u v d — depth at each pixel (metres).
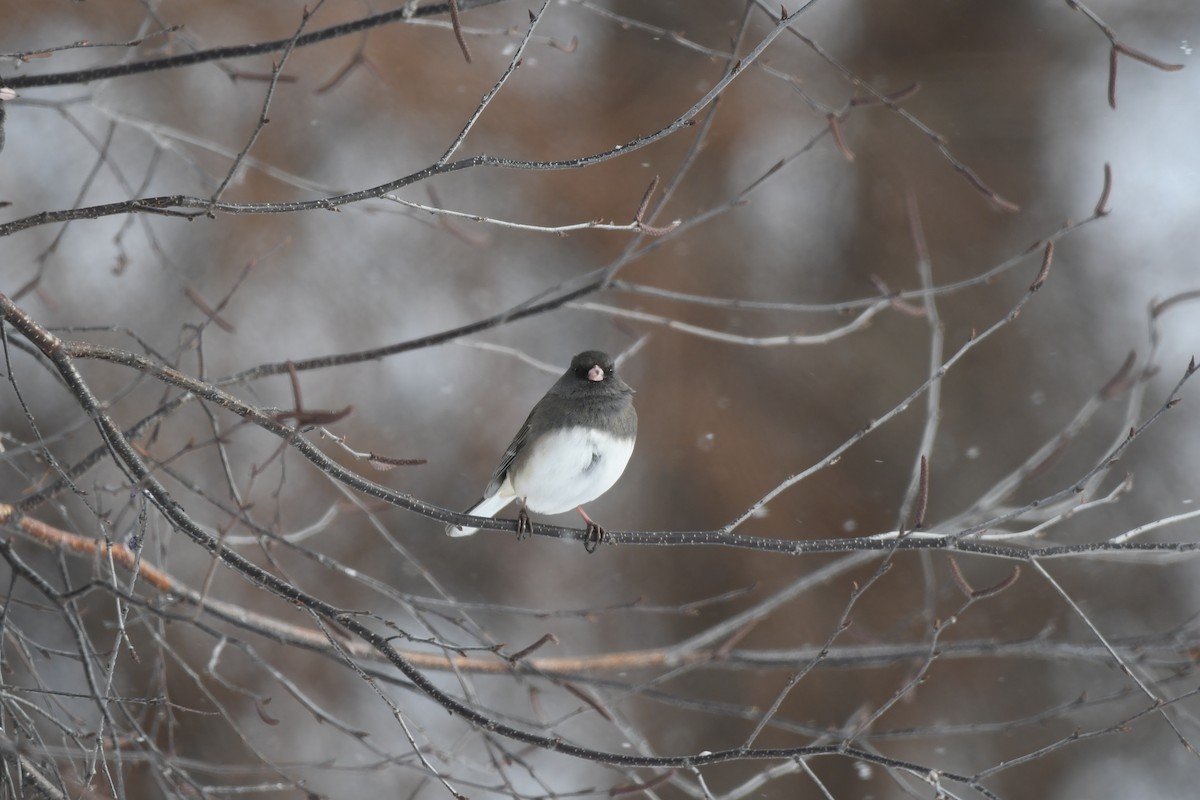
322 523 7.04
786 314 14.55
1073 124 15.71
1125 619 13.79
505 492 7.90
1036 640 7.88
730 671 13.97
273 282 13.49
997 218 15.30
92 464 6.20
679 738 13.57
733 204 6.65
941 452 14.52
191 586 11.88
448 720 12.25
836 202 15.02
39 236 12.50
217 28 12.92
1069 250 15.37
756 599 13.88
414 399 13.86
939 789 4.65
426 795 11.93
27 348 5.96
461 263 14.12
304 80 13.33
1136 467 14.48
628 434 7.53
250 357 13.19
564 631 13.83
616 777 12.32
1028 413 14.74
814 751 4.74
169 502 5.16
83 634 5.18
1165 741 13.54
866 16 15.52
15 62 7.25
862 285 14.80
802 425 14.38
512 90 14.12
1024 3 15.89
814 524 14.07
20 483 10.59
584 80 14.45
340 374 13.61
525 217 14.06
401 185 4.66
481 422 13.91
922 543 5.48
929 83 15.47
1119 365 14.89
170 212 4.75
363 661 7.50
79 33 12.44
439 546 13.59
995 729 7.10
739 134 14.46
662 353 14.19
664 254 14.22
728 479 14.00
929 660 5.07
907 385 14.60
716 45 14.64
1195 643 7.73
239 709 11.35
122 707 5.45
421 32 13.91
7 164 12.52
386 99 13.69
